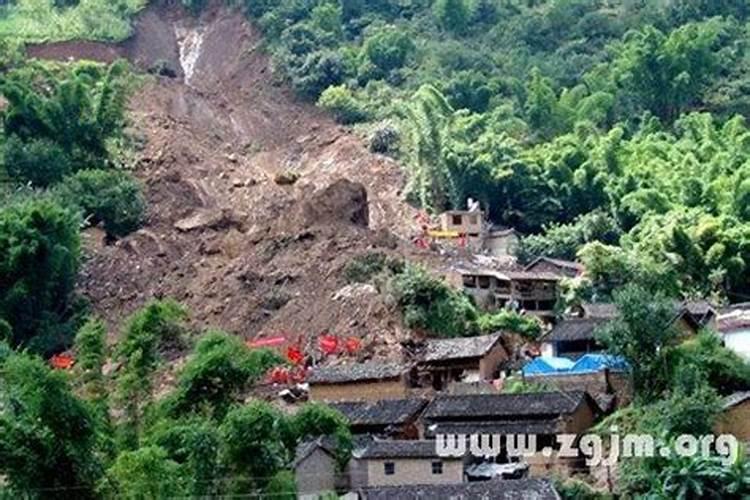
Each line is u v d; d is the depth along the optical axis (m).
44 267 138.50
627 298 106.75
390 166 182.12
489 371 118.19
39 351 134.00
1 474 73.31
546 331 126.06
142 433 87.06
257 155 194.00
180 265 149.88
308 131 198.00
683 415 94.62
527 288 139.25
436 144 169.50
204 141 193.25
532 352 123.44
